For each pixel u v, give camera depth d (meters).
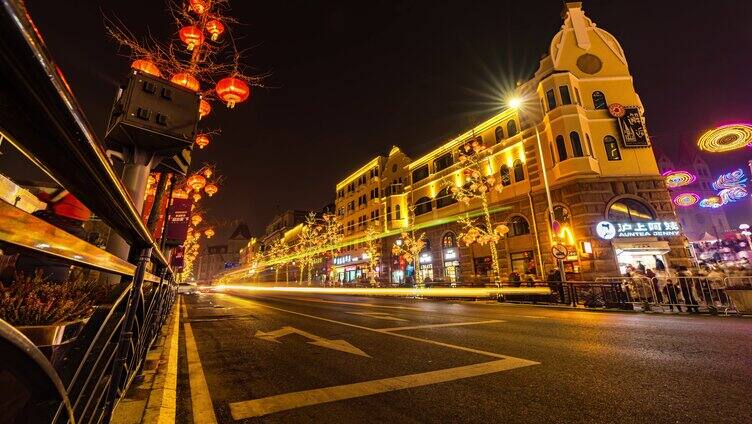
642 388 3.40
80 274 2.96
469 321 8.74
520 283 16.94
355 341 6.19
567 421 2.73
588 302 13.02
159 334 5.84
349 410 3.03
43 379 0.93
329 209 53.41
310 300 19.89
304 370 4.37
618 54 22.23
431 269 29.45
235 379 4.03
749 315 9.24
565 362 4.41
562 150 20.03
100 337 1.67
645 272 13.49
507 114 24.73
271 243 75.81
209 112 5.79
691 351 4.87
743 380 3.57
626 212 19.08
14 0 0.49
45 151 0.96
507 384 3.62
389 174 37.72
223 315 11.19
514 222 23.20
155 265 3.68
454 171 28.47
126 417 2.65
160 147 4.09
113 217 1.66
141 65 4.82
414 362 4.62
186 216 9.80
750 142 15.91
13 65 0.62
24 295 1.61
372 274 33.88
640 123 20.22
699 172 47.03
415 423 2.75
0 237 0.70
